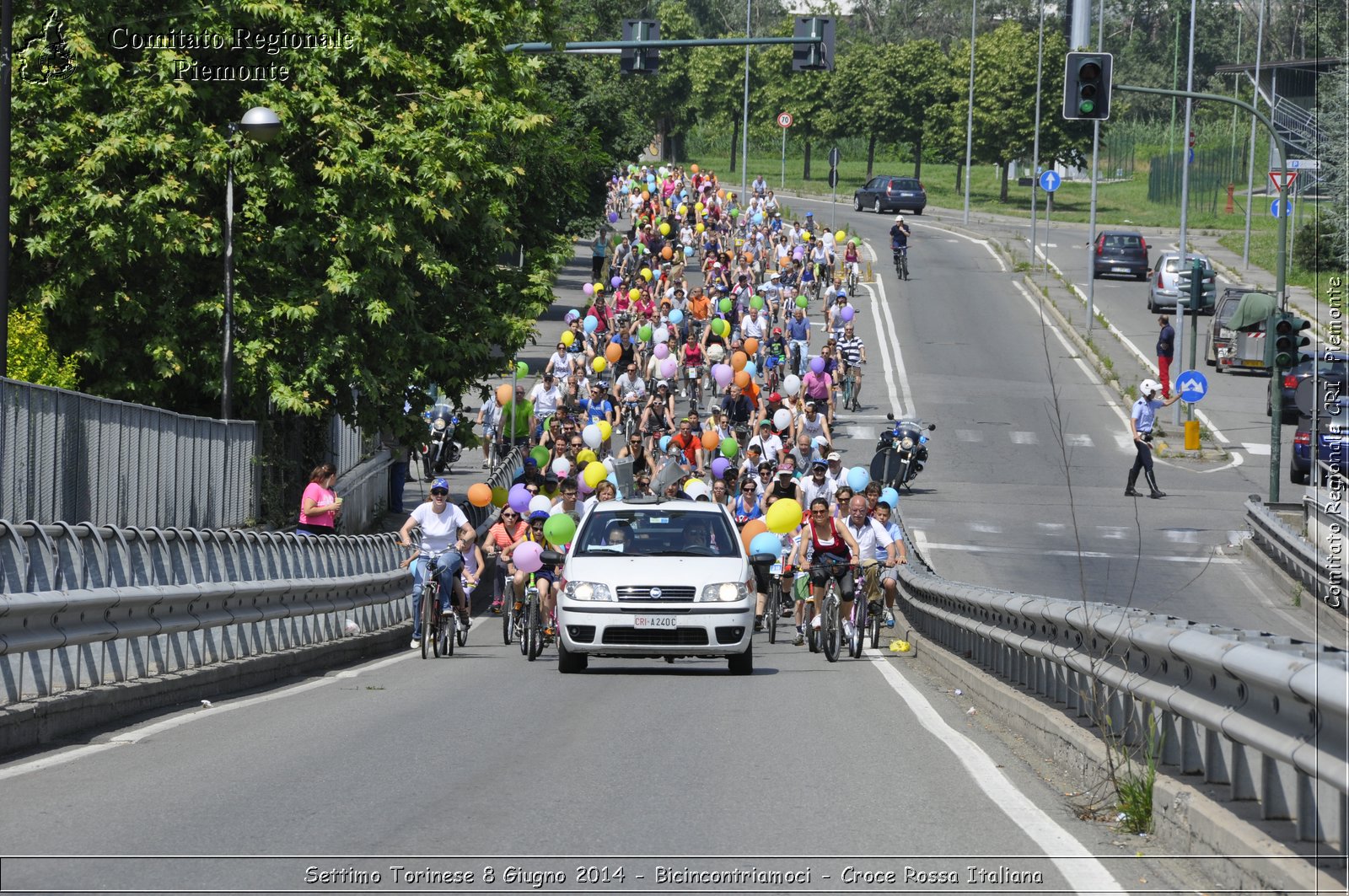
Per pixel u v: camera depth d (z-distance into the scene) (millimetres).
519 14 88000
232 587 43438
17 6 73188
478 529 89500
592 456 83750
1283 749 18625
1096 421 135000
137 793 25125
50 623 31875
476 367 90250
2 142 53844
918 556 76875
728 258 189125
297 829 22297
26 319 71812
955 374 153375
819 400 117188
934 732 34062
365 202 77500
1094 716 28797
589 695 41719
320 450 90375
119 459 55250
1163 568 85562
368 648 61031
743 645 47312
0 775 26922
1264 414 140375
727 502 73500
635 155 199000
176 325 76062
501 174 85375
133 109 73188
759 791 25891
